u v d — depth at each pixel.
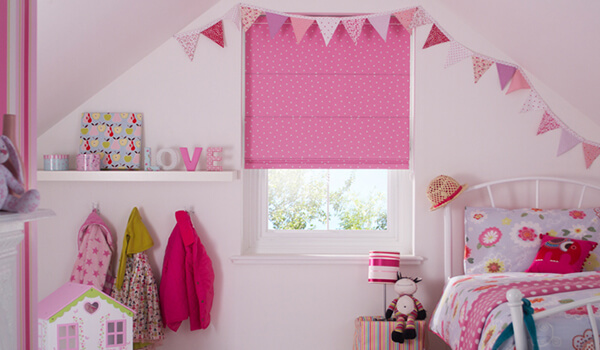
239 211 3.17
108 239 3.06
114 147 3.12
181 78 3.17
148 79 3.16
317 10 3.18
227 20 3.17
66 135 3.14
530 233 2.94
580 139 3.12
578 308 2.04
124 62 3.03
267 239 3.37
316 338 3.19
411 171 3.26
